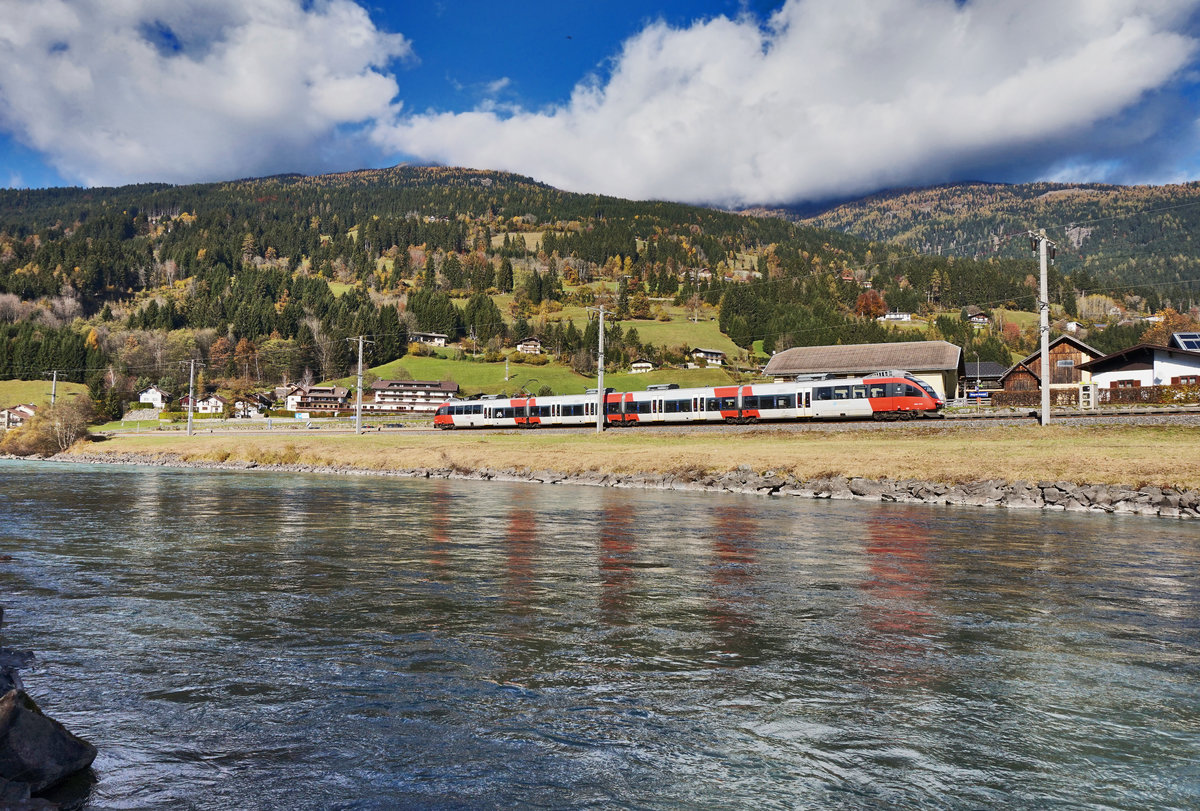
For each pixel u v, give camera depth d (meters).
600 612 13.30
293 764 7.09
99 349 195.88
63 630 11.84
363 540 22.48
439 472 58.91
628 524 26.61
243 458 76.38
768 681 9.62
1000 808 6.44
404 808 6.26
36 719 6.70
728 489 42.41
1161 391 58.28
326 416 159.00
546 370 195.62
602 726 8.12
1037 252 50.28
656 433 64.31
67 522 27.02
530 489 44.22
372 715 8.34
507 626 12.29
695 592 15.03
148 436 109.94
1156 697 9.14
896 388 60.03
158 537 23.08
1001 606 13.88
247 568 17.59
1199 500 29.45
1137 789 6.83
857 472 40.22
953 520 27.94
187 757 7.20
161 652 10.65
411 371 192.00
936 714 8.56
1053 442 43.75
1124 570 17.62
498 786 6.70
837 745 7.70
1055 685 9.55
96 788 6.50
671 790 6.70
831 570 17.55
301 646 11.02
